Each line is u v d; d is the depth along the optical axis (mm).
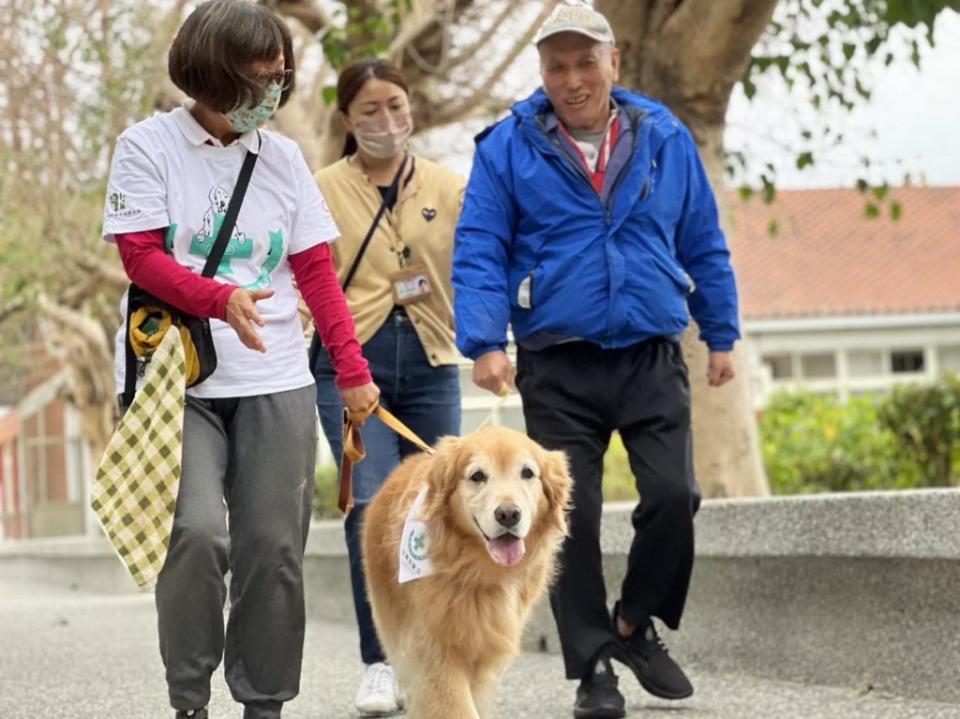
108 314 24062
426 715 4816
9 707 6898
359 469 6285
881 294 31250
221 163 4461
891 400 10648
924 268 32156
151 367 4273
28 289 20484
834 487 11188
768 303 30734
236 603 4531
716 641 7445
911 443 10508
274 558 4469
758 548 6879
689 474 5766
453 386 6531
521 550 4637
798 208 34438
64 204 17328
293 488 4512
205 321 4402
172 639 4285
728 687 6730
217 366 4445
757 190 12922
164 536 4199
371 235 6383
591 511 5738
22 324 27719
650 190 5766
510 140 5836
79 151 16297
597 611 5754
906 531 5977
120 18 15516
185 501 4285
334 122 12898
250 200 4484
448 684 4809
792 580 6914
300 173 4641
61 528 41281
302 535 4586
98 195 16969
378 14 12297
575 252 5680
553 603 5875
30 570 27391
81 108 15672
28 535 43469
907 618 6219
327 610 11617
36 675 8289
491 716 6141
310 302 4703
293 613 4531
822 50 10352
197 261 4430
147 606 14797
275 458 4477
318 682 7539
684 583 5828
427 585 4840
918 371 31188
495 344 5645
